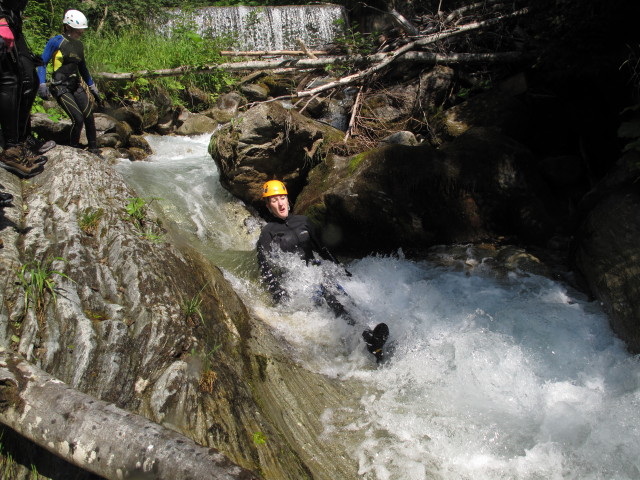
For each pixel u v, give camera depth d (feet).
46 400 6.95
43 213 11.80
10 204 11.80
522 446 10.06
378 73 27.09
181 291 10.49
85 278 9.86
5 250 9.86
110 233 11.34
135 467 6.32
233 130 19.83
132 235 11.50
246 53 29.48
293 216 14.94
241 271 15.51
